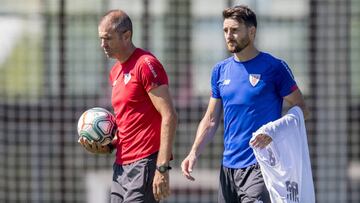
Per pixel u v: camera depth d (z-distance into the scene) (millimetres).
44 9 33844
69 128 32094
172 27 33188
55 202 32188
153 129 19703
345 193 31062
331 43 30766
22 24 34250
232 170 20078
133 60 19625
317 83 30906
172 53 33031
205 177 33656
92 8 35500
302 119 19609
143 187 19688
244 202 19828
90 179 32688
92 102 32125
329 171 30984
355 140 32344
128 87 19609
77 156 32469
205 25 34656
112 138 20531
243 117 19781
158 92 19359
